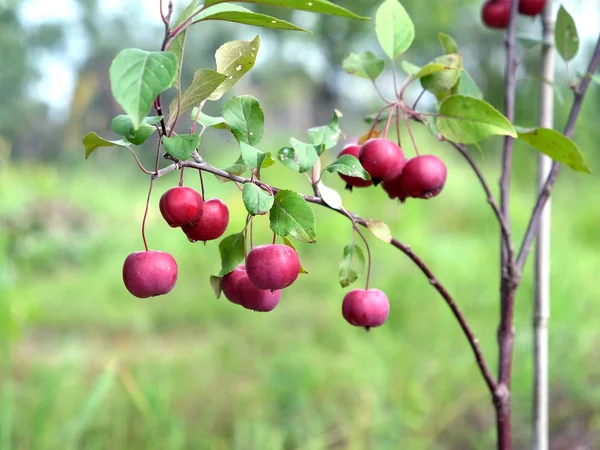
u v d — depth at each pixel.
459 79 0.55
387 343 1.16
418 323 1.27
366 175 0.48
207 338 1.38
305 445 0.92
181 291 1.71
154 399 0.92
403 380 1.05
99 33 3.73
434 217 2.31
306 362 1.09
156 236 2.18
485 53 4.00
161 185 3.11
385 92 3.44
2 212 2.05
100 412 0.95
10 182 2.41
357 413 0.97
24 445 0.87
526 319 1.24
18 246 1.99
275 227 0.45
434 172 0.52
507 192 0.59
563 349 1.10
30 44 3.50
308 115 4.63
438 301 1.35
